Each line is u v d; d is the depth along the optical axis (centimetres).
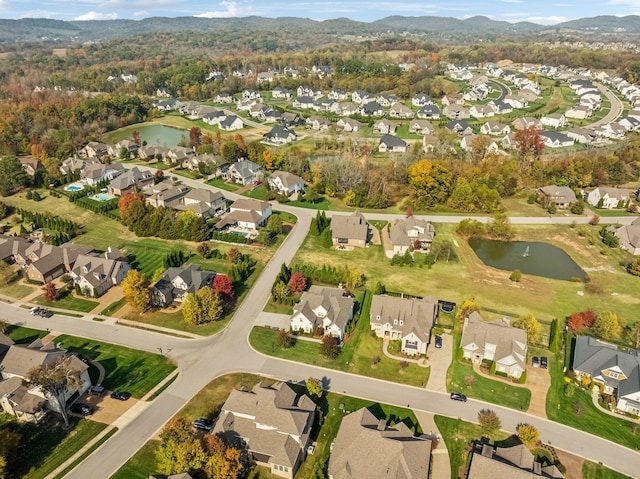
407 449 4809
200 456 4647
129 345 6975
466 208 12269
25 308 7912
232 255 9238
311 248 10056
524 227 11412
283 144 17625
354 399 5975
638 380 5912
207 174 14725
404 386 6225
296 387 6162
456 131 18625
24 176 13400
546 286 8831
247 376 6372
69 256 9088
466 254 10012
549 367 6638
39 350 6169
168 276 8300
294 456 4959
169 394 6028
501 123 19138
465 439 5400
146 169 15225
